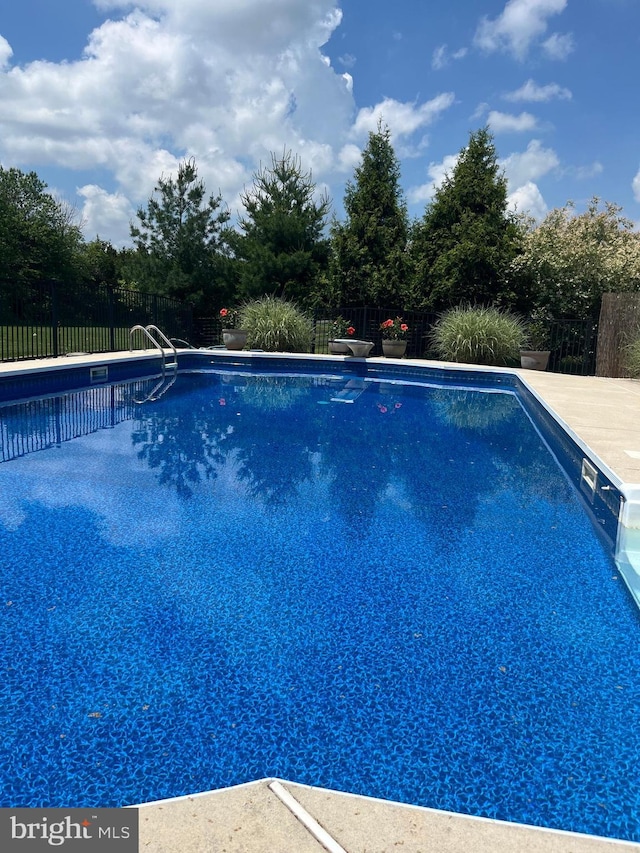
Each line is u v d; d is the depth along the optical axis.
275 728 1.66
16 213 29.66
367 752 1.57
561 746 1.62
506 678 1.94
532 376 10.09
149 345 14.15
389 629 2.24
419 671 1.97
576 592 2.60
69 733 1.62
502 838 1.20
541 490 4.20
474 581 2.69
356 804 1.29
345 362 13.03
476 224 14.80
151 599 2.43
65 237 31.62
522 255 14.31
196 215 19.67
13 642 2.08
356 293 16.72
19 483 4.02
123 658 2.00
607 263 13.50
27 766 1.49
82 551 2.90
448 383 11.52
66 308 11.62
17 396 8.02
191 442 5.48
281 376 11.95
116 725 1.66
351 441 5.78
